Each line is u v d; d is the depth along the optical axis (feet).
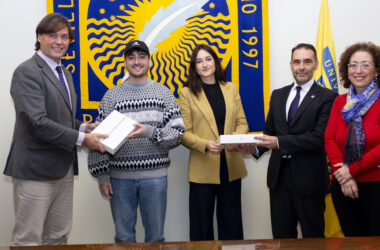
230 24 9.46
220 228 8.43
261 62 9.44
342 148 6.54
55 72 7.07
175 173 9.81
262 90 9.46
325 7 9.08
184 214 9.82
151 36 9.52
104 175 7.50
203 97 8.15
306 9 9.57
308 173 7.27
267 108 9.45
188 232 9.81
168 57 9.55
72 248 3.41
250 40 9.45
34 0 9.52
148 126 7.10
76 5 9.41
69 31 7.07
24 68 6.49
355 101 6.31
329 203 8.86
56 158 6.78
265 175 9.80
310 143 7.09
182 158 9.80
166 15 9.52
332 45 9.03
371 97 6.26
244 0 9.43
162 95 7.60
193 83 8.23
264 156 9.79
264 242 3.54
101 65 9.50
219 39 9.50
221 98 8.27
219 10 9.48
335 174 6.40
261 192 9.82
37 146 6.59
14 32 9.53
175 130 7.36
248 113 9.50
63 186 7.29
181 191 9.81
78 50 9.45
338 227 8.79
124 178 7.38
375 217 6.11
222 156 8.20
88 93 9.50
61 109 6.82
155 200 7.40
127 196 7.42
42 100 6.48
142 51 7.45
